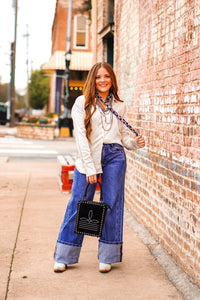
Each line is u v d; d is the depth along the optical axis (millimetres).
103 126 3279
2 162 10641
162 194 3980
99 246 3449
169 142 3766
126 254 3902
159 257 3758
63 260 3420
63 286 3137
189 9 3238
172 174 3664
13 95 31781
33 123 22031
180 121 3451
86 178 3262
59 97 25672
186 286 3074
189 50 3234
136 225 4816
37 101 54156
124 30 6020
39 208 5617
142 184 4836
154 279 3316
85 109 3270
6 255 3781
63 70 24812
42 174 8758
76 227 3217
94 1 10156
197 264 3025
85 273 3402
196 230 3057
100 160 3301
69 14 19688
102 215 3160
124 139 3582
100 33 9328
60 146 16312
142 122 4844
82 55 23500
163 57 3967
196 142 3076
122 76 6168
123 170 3365
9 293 2988
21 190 6867
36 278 3277
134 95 5305
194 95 3117
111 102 3381
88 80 3295
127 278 3320
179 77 3480
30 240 4227
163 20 3977
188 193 3240
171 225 3680
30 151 13844
